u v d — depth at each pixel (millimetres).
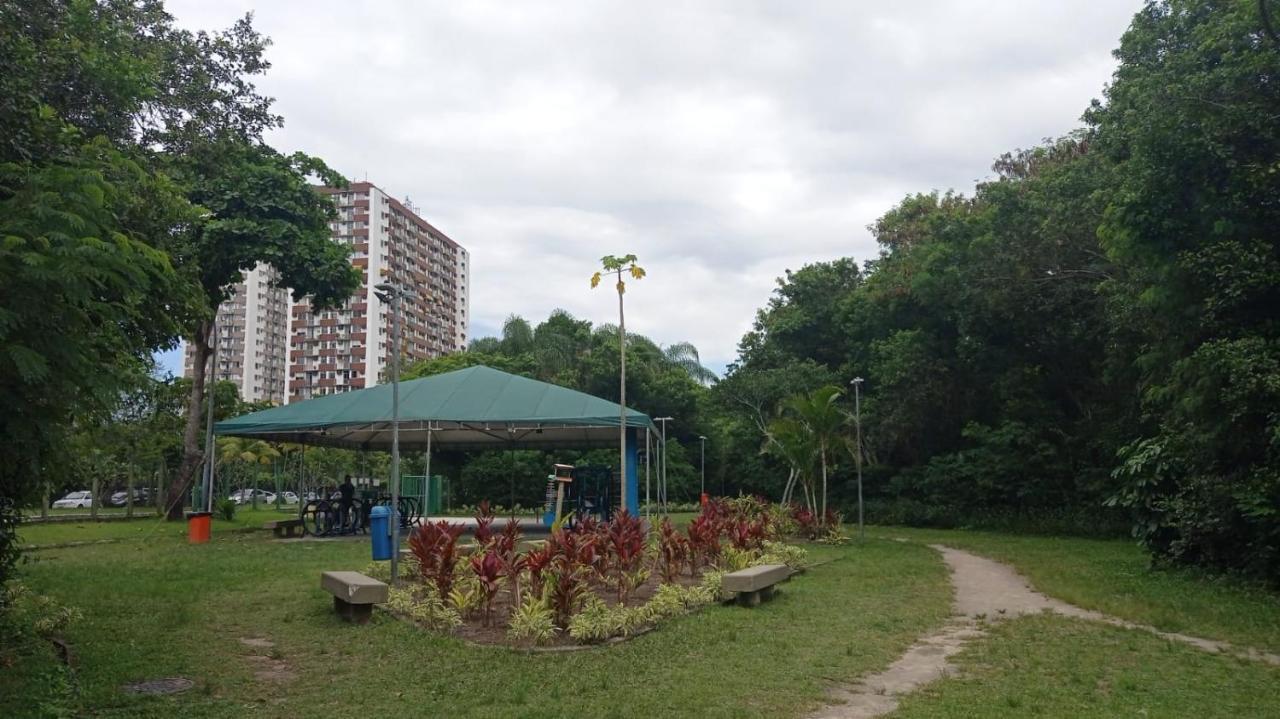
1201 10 15523
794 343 36625
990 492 26922
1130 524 22656
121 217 9047
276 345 101688
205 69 21656
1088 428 25359
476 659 6941
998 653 7504
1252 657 7461
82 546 17172
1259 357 11789
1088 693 6098
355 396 20859
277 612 9055
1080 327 23984
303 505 27844
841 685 6320
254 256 21359
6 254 5117
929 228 28734
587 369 39406
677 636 7934
